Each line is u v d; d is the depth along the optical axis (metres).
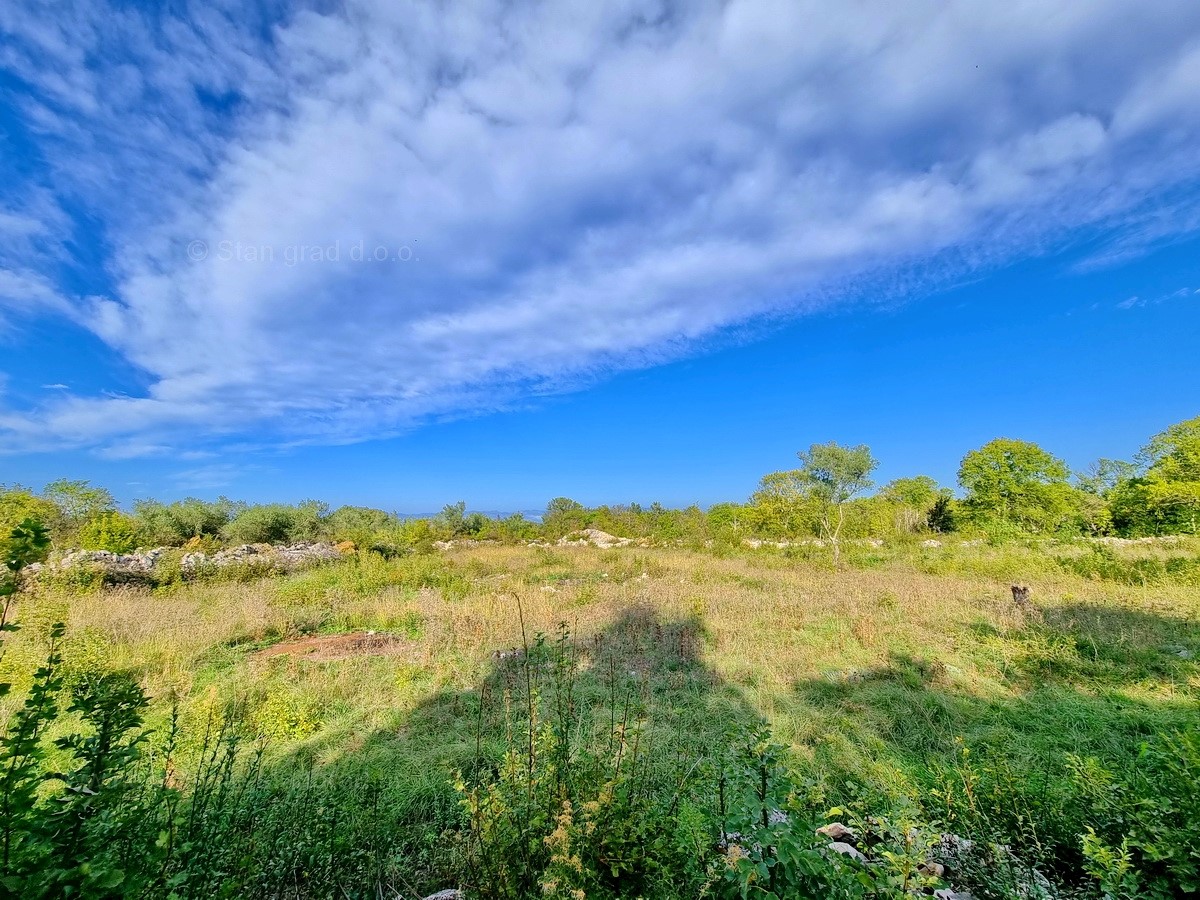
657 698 5.42
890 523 25.80
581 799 2.43
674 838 2.31
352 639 8.31
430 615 9.29
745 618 8.80
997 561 14.50
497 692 5.62
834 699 5.61
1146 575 11.17
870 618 8.30
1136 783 2.85
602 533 32.81
